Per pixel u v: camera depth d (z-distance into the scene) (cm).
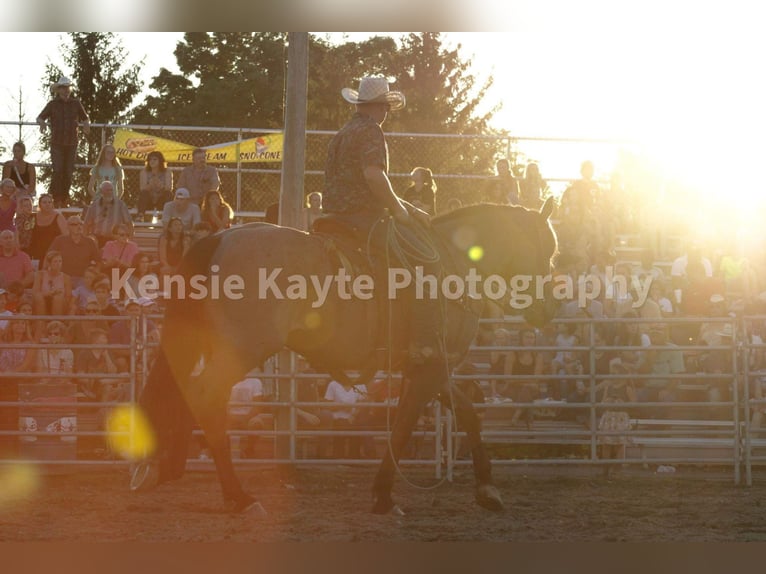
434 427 1850
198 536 1193
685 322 1778
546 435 1875
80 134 3816
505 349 1762
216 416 1266
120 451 1784
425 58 6925
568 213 2892
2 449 1752
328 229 1341
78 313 2223
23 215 2673
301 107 1822
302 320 1289
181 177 2848
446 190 4262
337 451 1892
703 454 1845
